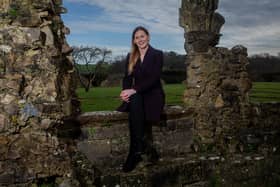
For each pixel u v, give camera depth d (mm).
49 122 4445
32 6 4516
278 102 7633
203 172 6148
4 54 4301
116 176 5324
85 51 32594
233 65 7195
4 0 4418
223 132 7016
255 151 7066
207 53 6965
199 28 6969
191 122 6793
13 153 4195
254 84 20953
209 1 6973
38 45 4480
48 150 4379
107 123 5766
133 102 5523
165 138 6457
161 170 5688
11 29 4375
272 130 7453
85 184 4832
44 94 4504
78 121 5477
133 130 5535
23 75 4387
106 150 5781
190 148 6762
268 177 6547
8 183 4125
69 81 5160
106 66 33250
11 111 4250
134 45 5738
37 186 4266
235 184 6281
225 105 7066
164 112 6398
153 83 5590
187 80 7129
